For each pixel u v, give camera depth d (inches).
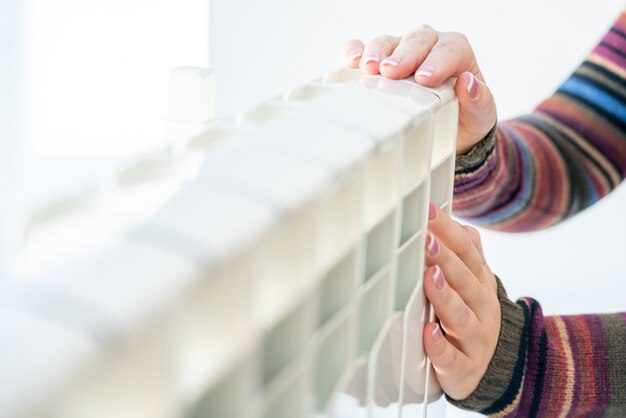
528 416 26.7
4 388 6.6
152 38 82.6
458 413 63.2
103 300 7.8
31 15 92.7
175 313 8.3
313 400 13.4
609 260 66.5
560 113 38.0
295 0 68.4
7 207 95.1
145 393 8.2
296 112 15.2
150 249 8.8
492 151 31.0
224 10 70.4
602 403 27.3
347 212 13.5
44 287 7.9
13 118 96.7
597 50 38.9
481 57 65.9
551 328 28.4
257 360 10.8
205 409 10.1
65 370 7.0
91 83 91.6
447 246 23.2
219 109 72.2
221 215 10.0
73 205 10.0
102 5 87.8
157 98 86.7
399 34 66.9
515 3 64.2
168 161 11.9
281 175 11.7
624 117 37.2
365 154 13.8
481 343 24.2
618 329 28.3
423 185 18.9
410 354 20.2
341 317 13.8
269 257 10.7
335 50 68.6
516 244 68.0
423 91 20.5
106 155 94.8
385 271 16.4
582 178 37.0
